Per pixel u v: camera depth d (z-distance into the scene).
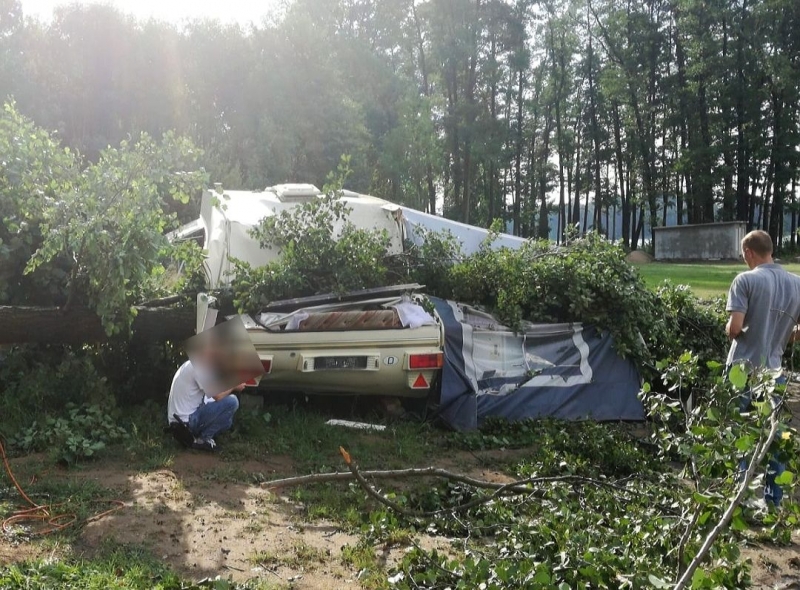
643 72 50.44
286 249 7.78
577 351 8.11
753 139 45.84
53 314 7.32
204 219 9.38
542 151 59.50
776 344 5.25
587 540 4.07
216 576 3.99
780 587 4.23
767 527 4.86
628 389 8.16
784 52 45.62
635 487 5.43
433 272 8.45
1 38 36.03
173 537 4.48
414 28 51.53
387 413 7.60
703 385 6.05
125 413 7.21
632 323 8.32
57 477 5.49
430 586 3.88
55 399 7.07
